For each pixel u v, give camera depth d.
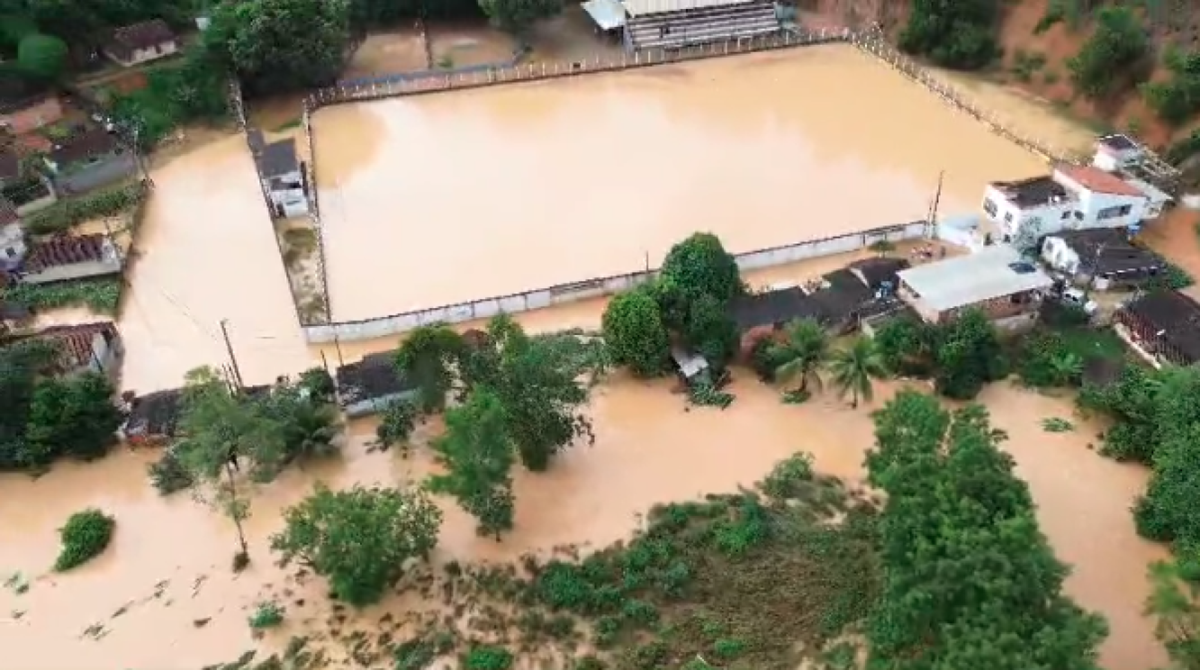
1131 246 66.69
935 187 78.00
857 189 78.06
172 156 85.56
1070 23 88.81
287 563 50.03
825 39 101.94
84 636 47.19
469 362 53.59
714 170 81.38
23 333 64.06
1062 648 36.34
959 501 41.28
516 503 52.53
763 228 73.81
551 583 47.72
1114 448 53.81
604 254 71.62
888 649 41.19
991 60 94.19
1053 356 59.44
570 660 44.59
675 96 93.75
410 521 47.69
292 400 55.69
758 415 57.62
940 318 59.94
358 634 46.50
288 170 75.44
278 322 66.44
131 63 89.69
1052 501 51.72
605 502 52.50
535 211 76.81
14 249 70.69
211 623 47.50
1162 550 48.94
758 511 50.47
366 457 56.03
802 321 58.50
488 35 105.31
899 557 41.62
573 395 53.41
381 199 79.12
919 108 90.00
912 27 95.75
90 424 55.62
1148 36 82.81
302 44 90.44
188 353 63.91
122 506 53.78
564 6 107.75
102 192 79.25
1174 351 57.91
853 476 53.31
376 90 94.31
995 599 37.78
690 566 48.41
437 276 70.00
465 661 44.84
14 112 82.75
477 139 87.56
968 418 46.88
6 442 55.34
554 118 90.69
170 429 56.69
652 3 99.12
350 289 69.06
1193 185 73.94
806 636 44.78
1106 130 83.44
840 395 58.28
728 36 100.50
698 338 59.41
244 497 53.84
